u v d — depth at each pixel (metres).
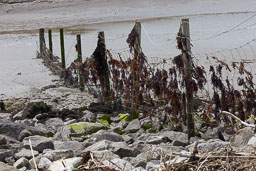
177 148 7.69
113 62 12.66
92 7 55.03
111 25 39.00
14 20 49.41
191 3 53.75
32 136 8.45
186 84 9.46
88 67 13.18
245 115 10.17
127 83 12.10
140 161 6.77
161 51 22.95
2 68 21.12
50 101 14.02
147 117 11.33
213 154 5.81
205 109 10.40
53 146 7.95
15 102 14.43
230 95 9.96
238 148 6.76
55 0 59.12
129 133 10.41
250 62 18.70
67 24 42.72
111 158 6.57
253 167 5.24
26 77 18.58
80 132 10.07
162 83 10.65
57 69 18.75
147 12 49.44
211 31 30.41
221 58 20.14
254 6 46.25
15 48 28.44
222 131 9.90
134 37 11.41
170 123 10.61
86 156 6.43
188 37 9.39
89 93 15.27
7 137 8.45
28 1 59.31
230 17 38.75
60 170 6.09
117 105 12.67
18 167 6.67
